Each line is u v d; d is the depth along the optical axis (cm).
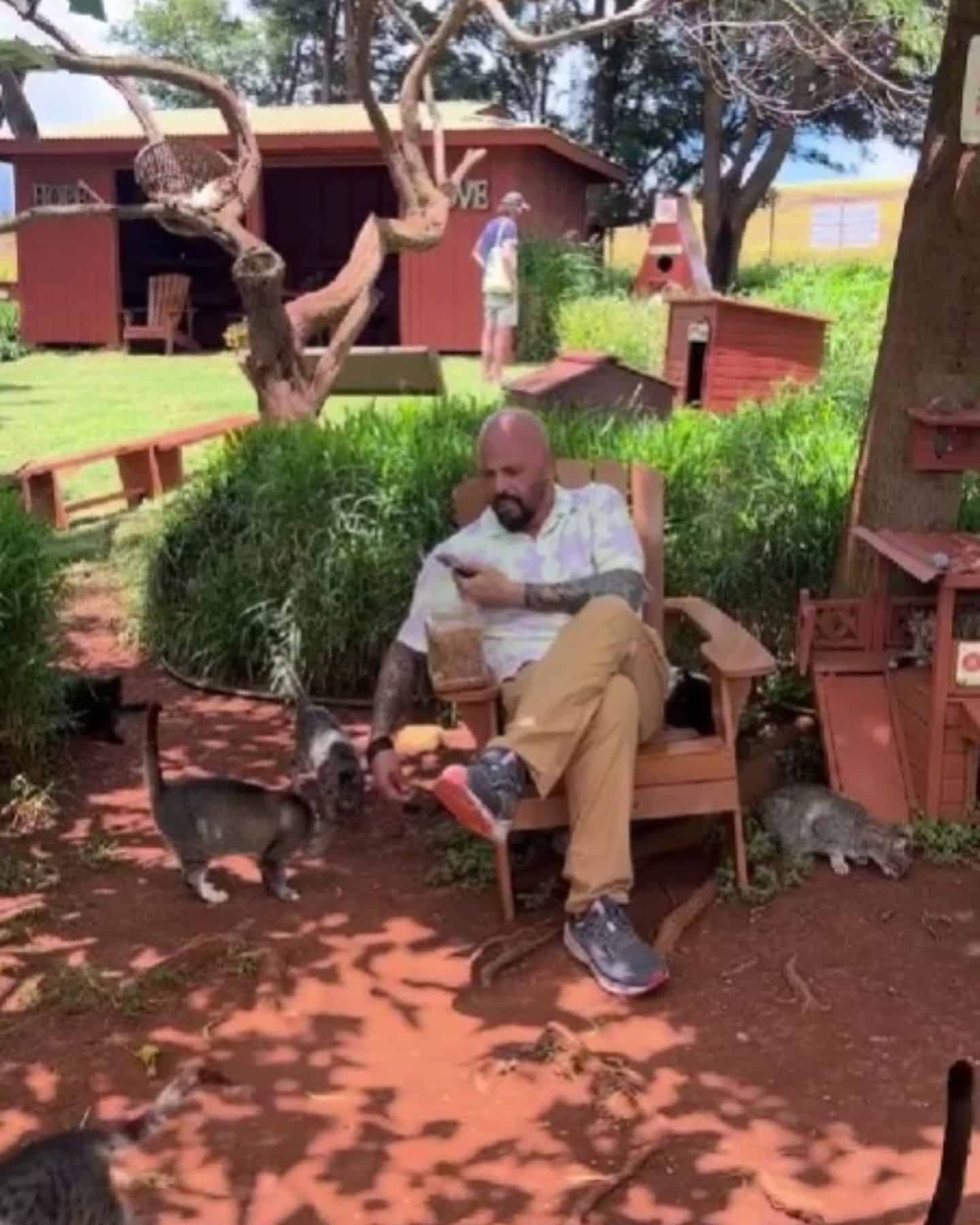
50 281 2095
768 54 820
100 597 728
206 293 2281
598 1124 313
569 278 1833
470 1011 360
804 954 383
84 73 713
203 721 568
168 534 643
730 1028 351
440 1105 321
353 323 839
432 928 403
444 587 425
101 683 550
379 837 465
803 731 498
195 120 2127
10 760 502
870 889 416
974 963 378
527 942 390
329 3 3600
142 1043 344
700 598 535
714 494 582
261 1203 288
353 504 584
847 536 510
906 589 485
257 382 826
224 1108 319
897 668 469
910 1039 345
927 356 475
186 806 411
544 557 428
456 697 406
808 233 3288
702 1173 296
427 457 600
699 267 1800
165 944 393
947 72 460
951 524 489
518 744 372
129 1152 283
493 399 1185
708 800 409
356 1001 365
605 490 441
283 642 582
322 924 405
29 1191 240
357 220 2408
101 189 2053
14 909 411
